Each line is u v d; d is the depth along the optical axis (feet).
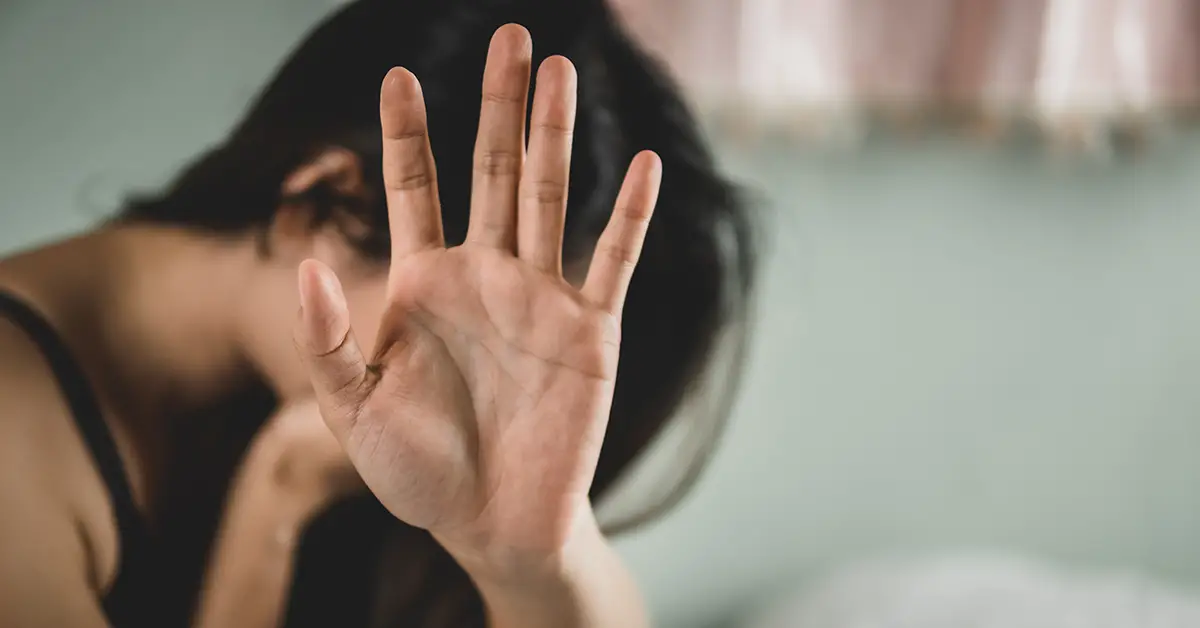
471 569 2.12
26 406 2.13
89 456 2.18
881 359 3.78
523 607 2.15
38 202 2.85
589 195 2.23
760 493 3.73
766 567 3.75
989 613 3.21
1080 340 3.85
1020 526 3.90
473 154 2.13
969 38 3.51
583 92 2.24
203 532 2.39
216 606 2.43
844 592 3.42
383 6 2.26
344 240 2.24
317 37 2.30
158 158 2.93
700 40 3.42
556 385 2.03
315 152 2.25
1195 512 3.94
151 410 2.28
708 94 3.44
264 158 2.27
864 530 3.82
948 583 3.40
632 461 2.57
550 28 2.26
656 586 3.65
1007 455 3.87
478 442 2.03
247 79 2.99
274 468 2.43
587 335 2.03
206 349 2.31
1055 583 3.50
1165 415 3.90
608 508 2.96
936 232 3.77
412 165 1.99
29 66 2.85
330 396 1.94
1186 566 3.94
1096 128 3.55
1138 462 3.91
